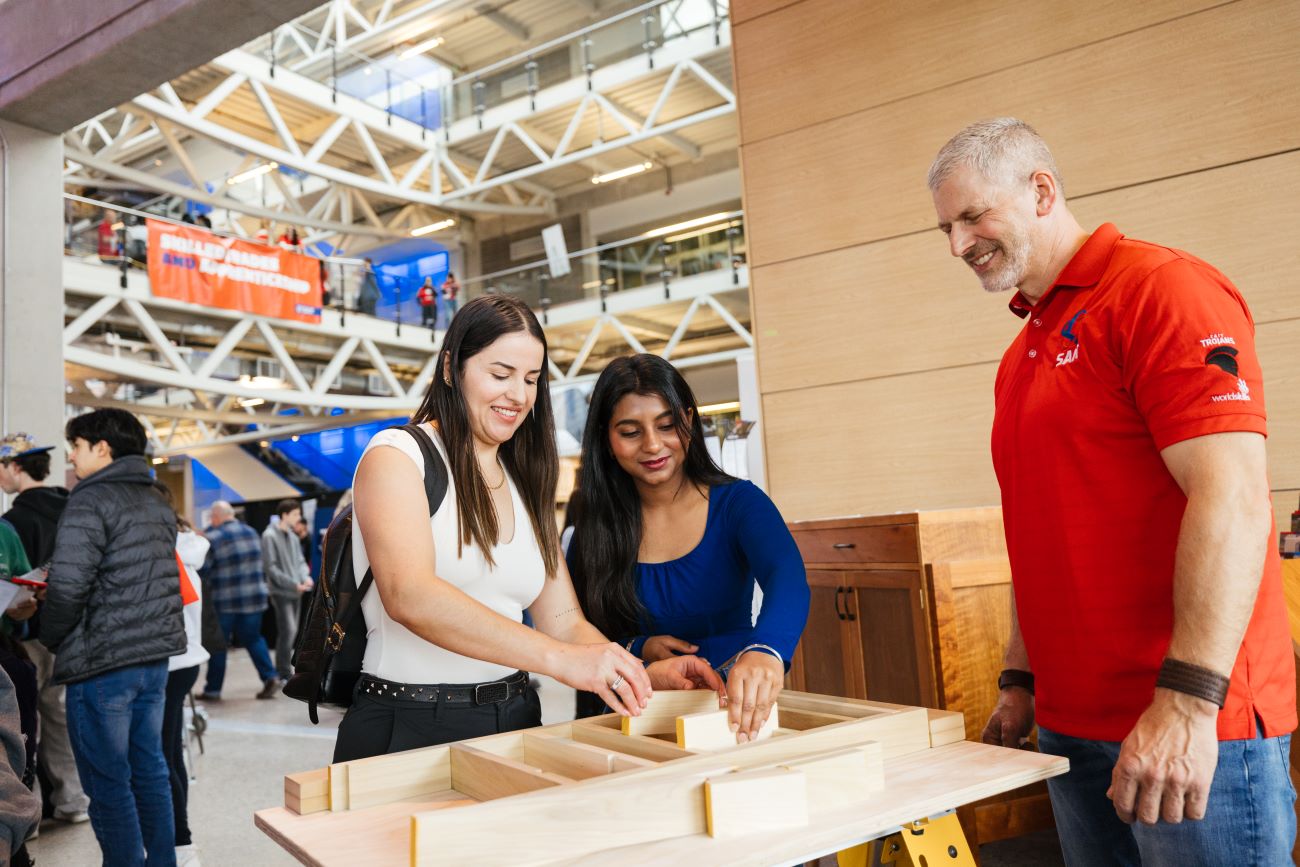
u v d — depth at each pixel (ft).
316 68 44.11
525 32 49.37
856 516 8.58
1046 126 8.43
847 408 9.54
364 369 50.14
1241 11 7.51
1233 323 3.50
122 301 34.22
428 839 2.52
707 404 46.57
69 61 12.50
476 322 4.42
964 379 8.87
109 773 7.82
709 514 5.50
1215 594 3.23
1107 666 3.79
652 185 52.19
